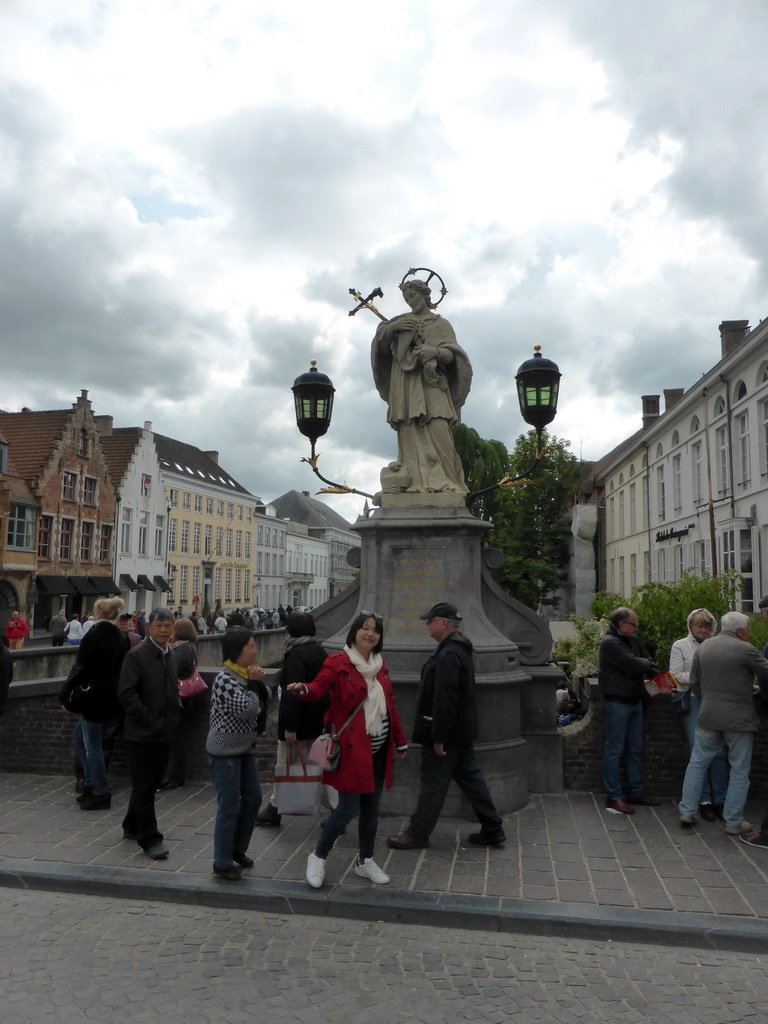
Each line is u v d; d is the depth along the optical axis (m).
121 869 5.13
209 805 6.63
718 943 4.26
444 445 7.63
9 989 3.71
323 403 7.97
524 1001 3.68
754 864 5.32
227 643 5.09
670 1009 3.62
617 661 6.55
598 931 4.38
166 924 4.50
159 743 5.39
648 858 5.43
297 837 5.86
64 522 39.00
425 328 7.71
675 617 8.67
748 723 5.88
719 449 27.27
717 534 27.19
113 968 3.94
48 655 14.38
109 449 46.12
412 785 6.45
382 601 7.22
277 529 77.38
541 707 7.23
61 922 4.51
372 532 7.36
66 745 7.70
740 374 24.72
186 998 3.64
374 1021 3.47
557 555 34.59
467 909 4.54
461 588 7.14
